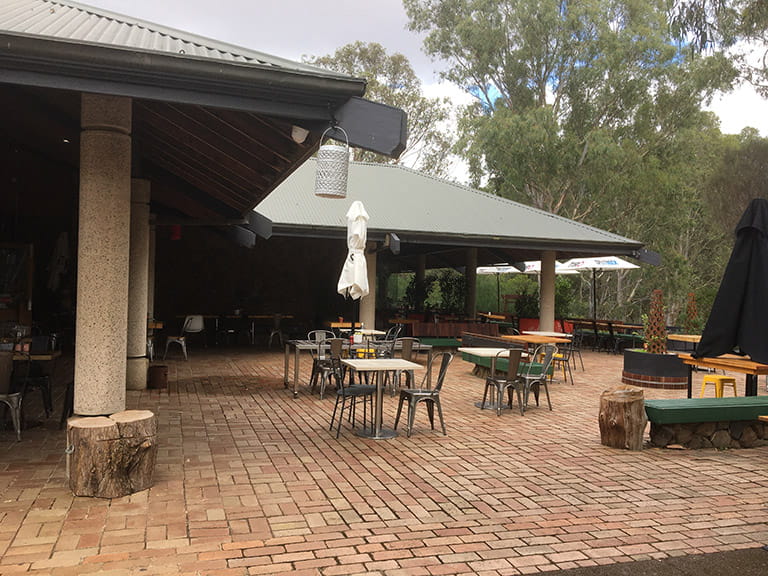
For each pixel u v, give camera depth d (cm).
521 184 2977
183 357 1330
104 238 473
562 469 555
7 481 474
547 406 870
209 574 329
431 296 2297
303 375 1103
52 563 336
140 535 378
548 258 1648
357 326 1234
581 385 1088
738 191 2097
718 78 2308
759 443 675
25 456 544
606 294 3422
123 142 478
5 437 606
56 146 1023
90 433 438
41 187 1233
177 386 948
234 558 350
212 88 422
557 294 2089
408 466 551
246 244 1102
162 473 506
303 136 498
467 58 3122
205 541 372
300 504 443
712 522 428
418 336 1561
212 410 772
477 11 3056
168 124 689
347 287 878
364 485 491
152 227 1133
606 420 641
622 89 2856
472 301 1914
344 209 1498
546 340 1144
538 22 2936
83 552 352
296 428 686
